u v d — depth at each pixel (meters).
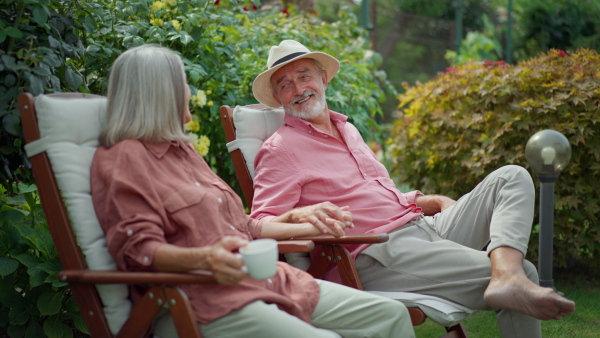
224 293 1.85
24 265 2.61
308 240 2.19
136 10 3.11
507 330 2.24
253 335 1.80
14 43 2.32
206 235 1.91
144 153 1.91
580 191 3.65
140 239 1.77
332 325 2.02
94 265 1.88
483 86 3.97
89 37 2.90
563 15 10.59
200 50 3.33
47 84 2.31
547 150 2.14
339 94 4.07
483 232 2.54
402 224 2.57
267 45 4.18
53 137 1.89
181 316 1.77
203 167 2.14
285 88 2.79
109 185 1.85
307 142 2.68
